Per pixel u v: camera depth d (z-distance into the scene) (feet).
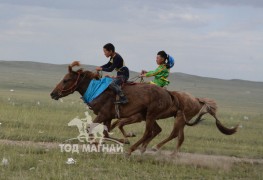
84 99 53.31
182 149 62.23
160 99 53.47
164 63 57.98
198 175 47.52
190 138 72.95
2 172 41.39
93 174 43.32
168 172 47.70
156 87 53.83
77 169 44.70
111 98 52.03
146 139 53.78
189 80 440.86
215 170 51.11
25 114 78.84
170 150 61.57
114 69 53.42
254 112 163.02
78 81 53.01
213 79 468.75
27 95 145.48
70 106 103.81
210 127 89.92
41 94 165.48
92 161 48.39
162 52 57.72
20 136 59.26
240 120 113.80
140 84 53.47
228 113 132.46
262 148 70.79
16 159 45.75
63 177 40.93
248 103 234.99
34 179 39.47
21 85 219.61
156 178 44.27
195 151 62.34
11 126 66.49
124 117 52.65
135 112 52.54
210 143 69.87
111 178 42.39
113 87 51.80
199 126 88.63
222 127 59.62
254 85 463.01
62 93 53.01
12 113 78.43
